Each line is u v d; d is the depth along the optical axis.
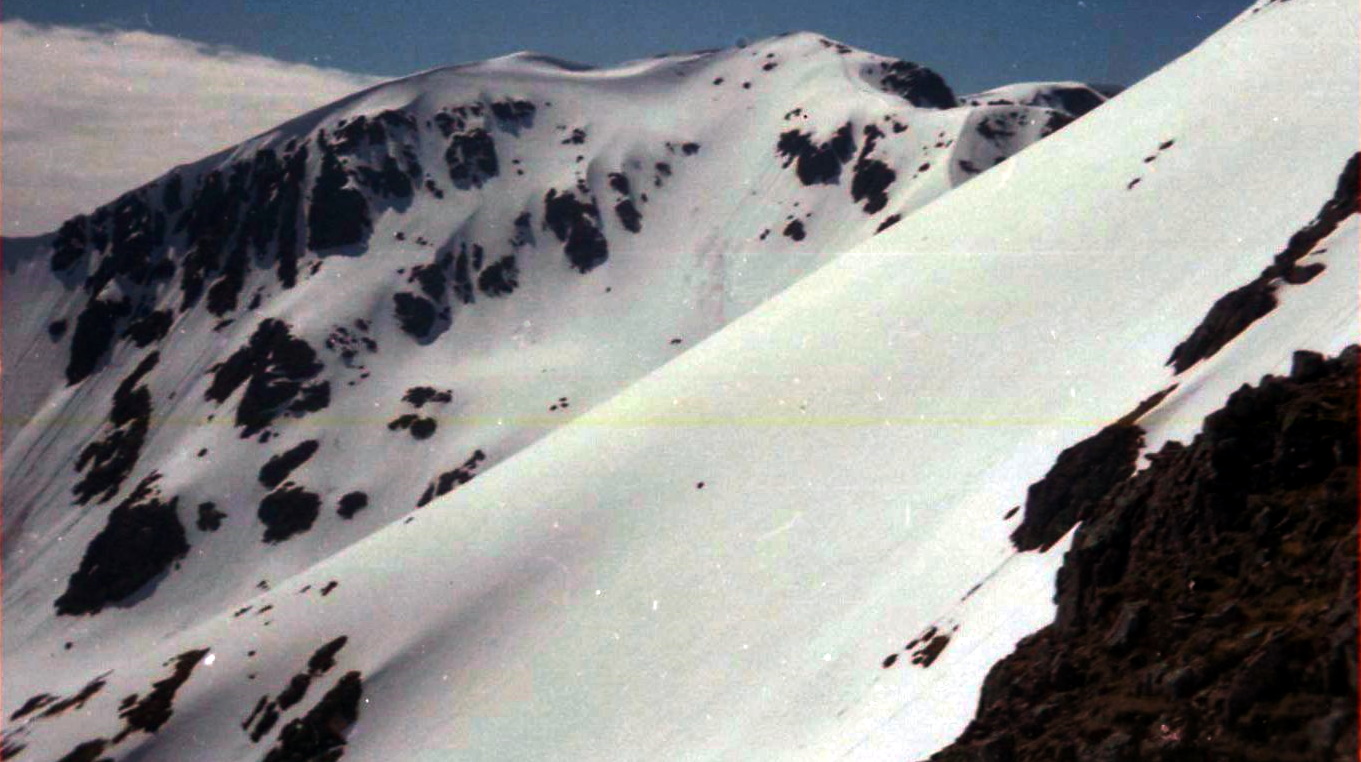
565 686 65.44
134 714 85.44
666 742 54.16
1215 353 53.66
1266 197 78.81
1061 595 37.12
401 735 70.50
